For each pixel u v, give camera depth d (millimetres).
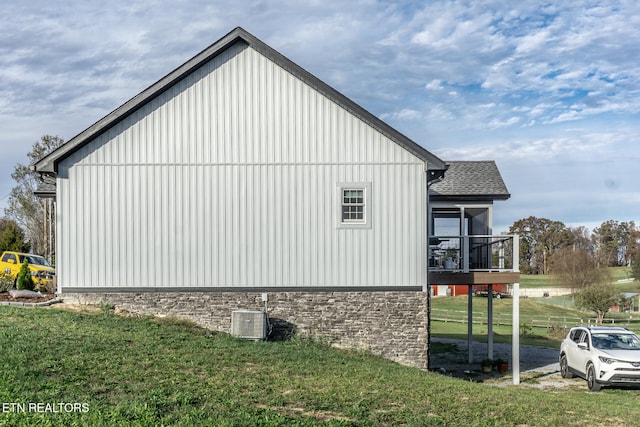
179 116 20141
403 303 20141
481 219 23688
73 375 12594
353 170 20234
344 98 20047
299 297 20094
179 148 20109
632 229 122688
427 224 20328
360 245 20203
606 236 123562
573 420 13133
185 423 10422
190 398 11789
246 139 20234
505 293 68875
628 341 20672
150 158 20094
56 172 19922
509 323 45188
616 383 19078
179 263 20078
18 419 10031
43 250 54469
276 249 20156
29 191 53438
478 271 21172
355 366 16906
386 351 20047
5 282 24562
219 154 20172
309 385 13906
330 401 12617
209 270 20094
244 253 20125
